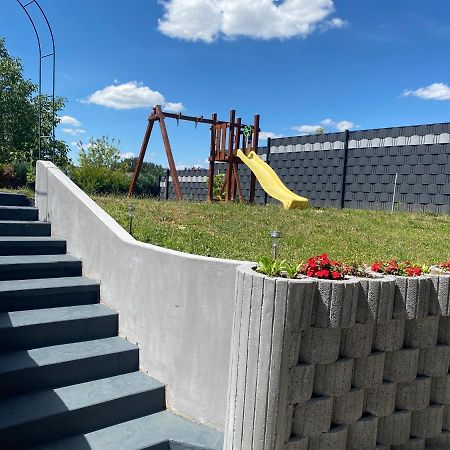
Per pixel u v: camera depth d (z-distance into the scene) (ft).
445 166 44.32
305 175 58.70
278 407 8.46
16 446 9.27
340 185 53.88
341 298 8.70
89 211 15.21
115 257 13.73
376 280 9.35
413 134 46.98
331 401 9.22
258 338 8.49
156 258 12.08
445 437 11.05
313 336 8.84
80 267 15.57
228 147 47.96
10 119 65.26
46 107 51.80
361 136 51.96
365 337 9.49
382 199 49.88
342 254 19.98
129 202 26.66
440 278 10.27
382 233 27.27
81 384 11.34
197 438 10.22
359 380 9.63
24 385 10.55
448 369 10.88
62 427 9.89
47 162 18.97
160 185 93.35
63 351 11.77
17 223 16.76
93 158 115.34
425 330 10.35
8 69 65.92
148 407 11.37
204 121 47.32
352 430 9.72
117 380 11.76
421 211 45.98
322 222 28.86
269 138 63.62
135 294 12.79
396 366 10.09
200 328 10.94
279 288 8.26
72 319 12.52
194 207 28.68
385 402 10.03
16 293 12.90
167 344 11.70
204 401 10.87
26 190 23.97
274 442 8.53
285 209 35.76
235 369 8.95
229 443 9.07
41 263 14.66
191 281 11.14
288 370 8.56
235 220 25.52
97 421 10.43
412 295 9.82
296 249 20.15
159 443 10.04
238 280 9.01
